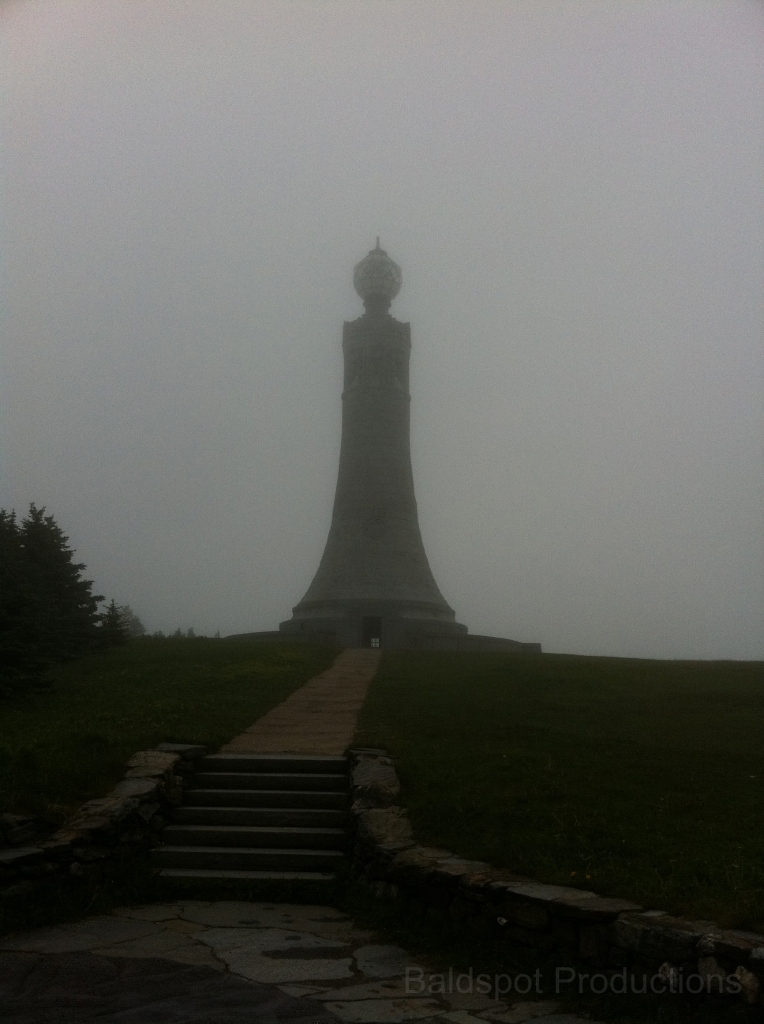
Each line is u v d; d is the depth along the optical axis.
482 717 26.70
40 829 14.56
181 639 55.03
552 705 29.14
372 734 23.81
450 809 16.14
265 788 18.97
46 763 17.17
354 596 76.50
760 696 31.09
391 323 85.44
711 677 36.62
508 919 11.40
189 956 11.50
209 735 22.36
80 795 16.34
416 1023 9.33
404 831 15.31
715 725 25.34
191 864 16.02
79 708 26.69
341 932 12.93
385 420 83.19
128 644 48.84
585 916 10.45
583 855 13.42
